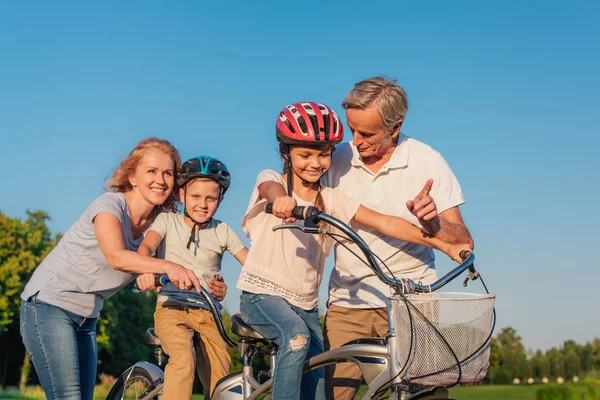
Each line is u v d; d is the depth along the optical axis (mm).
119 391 4430
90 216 3807
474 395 9109
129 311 46312
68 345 3812
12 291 43500
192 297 4023
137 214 4023
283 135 3400
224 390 3727
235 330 3562
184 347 3844
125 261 3604
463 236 3518
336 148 3977
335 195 3598
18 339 45312
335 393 3871
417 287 2996
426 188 3184
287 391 3258
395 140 3844
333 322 3949
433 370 2797
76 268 3842
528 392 8992
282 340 3303
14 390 24312
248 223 3535
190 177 4043
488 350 2873
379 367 3193
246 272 3488
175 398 3701
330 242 3596
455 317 2801
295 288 3484
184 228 4141
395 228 3572
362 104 3479
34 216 46000
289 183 3527
